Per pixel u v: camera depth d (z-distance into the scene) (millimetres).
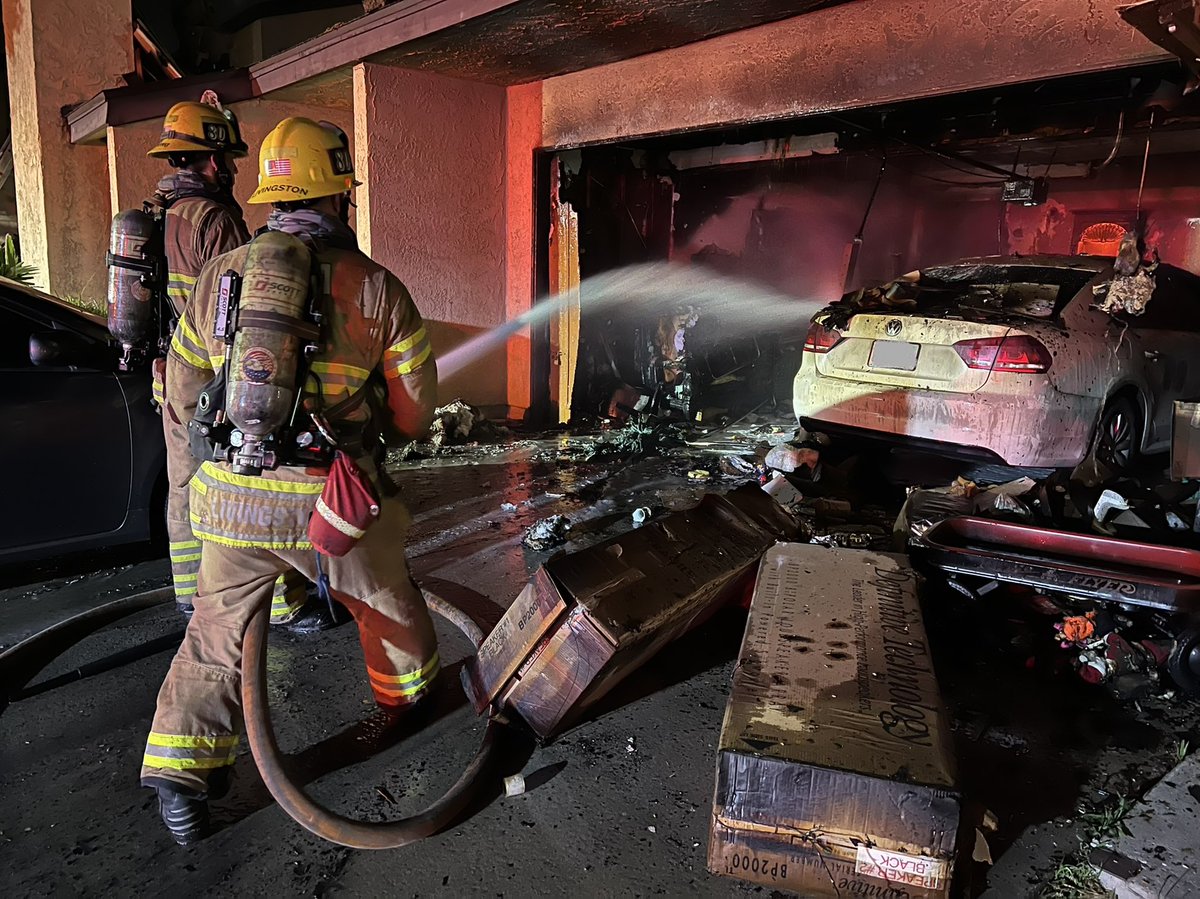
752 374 8297
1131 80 5672
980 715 2730
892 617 2432
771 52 5344
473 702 2656
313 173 2141
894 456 5953
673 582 2762
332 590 2395
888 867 1762
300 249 2014
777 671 2117
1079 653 2891
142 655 3113
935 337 4660
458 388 7555
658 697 2869
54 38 10219
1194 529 3469
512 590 3721
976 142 7949
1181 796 2170
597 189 7781
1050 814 2236
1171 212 11109
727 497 3600
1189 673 2770
